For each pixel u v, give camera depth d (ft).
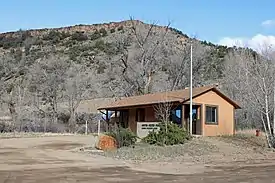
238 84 165.89
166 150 79.51
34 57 296.92
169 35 222.07
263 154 82.02
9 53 318.24
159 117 108.27
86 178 48.34
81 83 221.25
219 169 58.49
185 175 51.55
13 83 227.81
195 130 107.65
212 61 217.56
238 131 128.36
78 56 303.48
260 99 116.26
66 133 149.69
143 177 49.47
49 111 186.80
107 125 134.21
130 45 192.65
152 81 179.11
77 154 78.07
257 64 120.47
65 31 380.17
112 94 211.20
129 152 77.46
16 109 188.85
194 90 110.32
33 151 84.02
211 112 108.37
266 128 110.22
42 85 216.13
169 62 181.27
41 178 47.93
